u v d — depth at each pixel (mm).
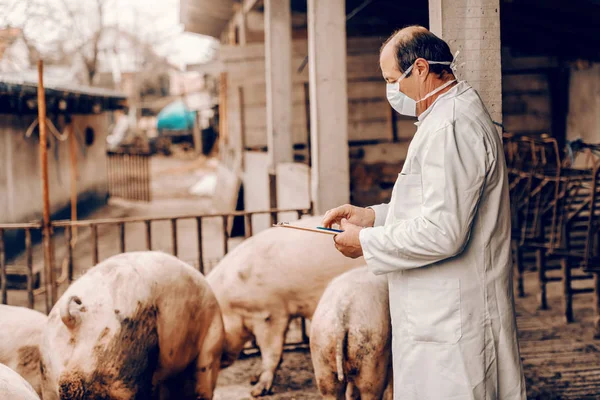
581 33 8281
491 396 2709
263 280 4855
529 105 11148
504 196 2752
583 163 9289
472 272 2691
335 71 6629
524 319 6809
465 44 3785
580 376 5254
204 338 4219
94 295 3572
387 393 3998
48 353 3486
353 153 11906
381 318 3604
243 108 13672
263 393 4973
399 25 11516
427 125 2699
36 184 13008
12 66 11742
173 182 23547
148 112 40156
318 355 3674
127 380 3494
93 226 5691
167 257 4043
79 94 12953
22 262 11250
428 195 2611
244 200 13570
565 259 6586
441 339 2697
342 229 2959
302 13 12500
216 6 15938
